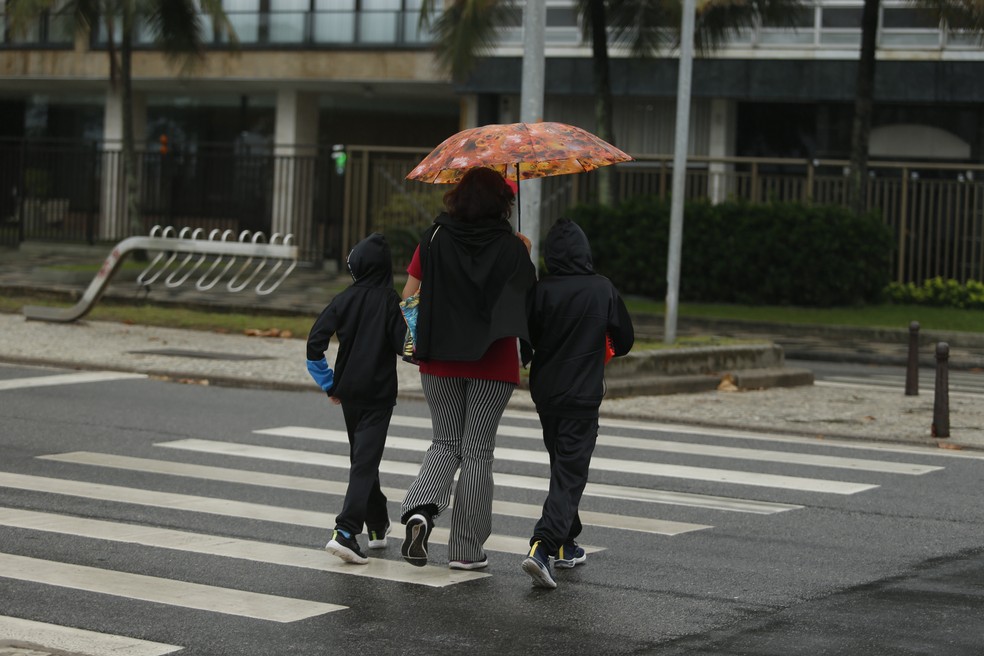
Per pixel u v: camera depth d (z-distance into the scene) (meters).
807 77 37.09
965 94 35.84
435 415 8.36
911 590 8.21
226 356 20.25
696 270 32.06
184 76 43.59
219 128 47.31
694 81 38.06
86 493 10.74
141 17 36.44
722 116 39.12
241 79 43.12
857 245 31.25
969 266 33.38
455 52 31.72
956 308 31.95
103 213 47.38
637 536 9.72
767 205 31.61
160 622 7.21
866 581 8.43
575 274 8.37
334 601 7.73
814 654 6.82
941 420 14.76
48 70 45.72
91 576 8.16
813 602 7.89
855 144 32.16
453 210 8.21
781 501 11.17
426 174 8.48
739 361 19.77
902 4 36.16
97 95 49.25
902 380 21.36
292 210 43.69
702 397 17.75
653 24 33.03
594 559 8.96
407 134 45.66
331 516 10.15
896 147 37.88
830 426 15.44
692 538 9.67
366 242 8.77
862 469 12.82
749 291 31.95
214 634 7.01
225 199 45.19
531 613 7.55
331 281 35.56
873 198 34.44
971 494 11.60
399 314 8.59
